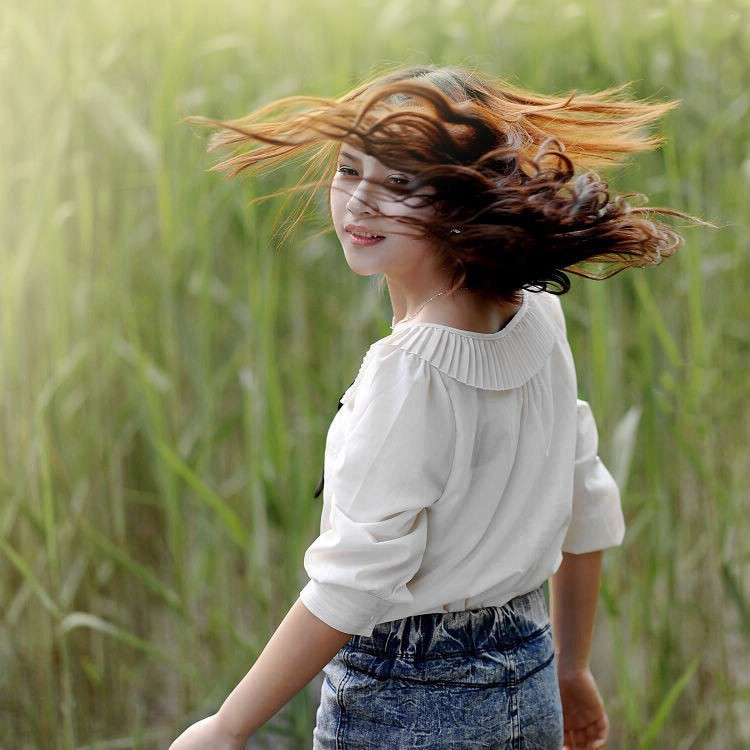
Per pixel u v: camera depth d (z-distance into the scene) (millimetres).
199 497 2674
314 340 3102
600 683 2967
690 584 2871
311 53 2941
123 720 2854
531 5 2959
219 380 2768
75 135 2633
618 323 2822
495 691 1330
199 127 2639
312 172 1593
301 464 2492
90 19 2711
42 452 2434
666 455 2836
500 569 1312
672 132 2666
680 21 2807
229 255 3041
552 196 1188
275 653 1238
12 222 2695
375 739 1335
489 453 1281
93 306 2740
